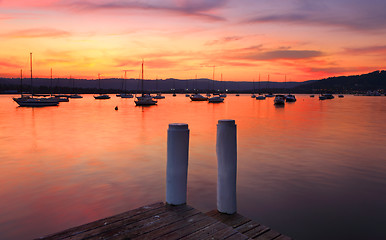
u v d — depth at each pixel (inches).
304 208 299.3
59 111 2074.3
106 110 2203.5
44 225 264.2
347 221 268.8
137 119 1440.7
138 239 126.0
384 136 834.2
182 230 134.9
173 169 162.9
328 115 1733.5
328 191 352.2
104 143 715.4
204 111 2123.5
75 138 802.2
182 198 165.9
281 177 409.1
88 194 342.0
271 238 138.5
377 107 2778.1
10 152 601.3
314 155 561.0
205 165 477.1
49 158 540.1
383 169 453.4
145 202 317.4
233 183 163.9
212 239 126.9
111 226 138.4
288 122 1286.9
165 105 3129.9
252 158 533.6
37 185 376.8
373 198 327.3
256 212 289.7
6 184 381.4
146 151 607.5
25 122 1278.3
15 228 259.0
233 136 160.7
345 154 571.5
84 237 127.1
